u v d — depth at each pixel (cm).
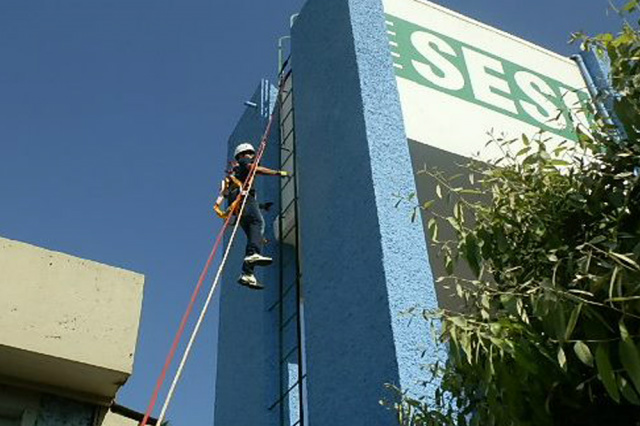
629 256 341
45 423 443
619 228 385
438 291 738
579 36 425
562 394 362
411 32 958
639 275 330
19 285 442
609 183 397
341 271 725
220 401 924
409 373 600
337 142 817
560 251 393
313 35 952
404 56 920
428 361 616
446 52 965
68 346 434
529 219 414
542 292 352
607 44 416
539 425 352
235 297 988
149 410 506
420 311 645
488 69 989
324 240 773
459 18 1030
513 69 1020
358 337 664
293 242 952
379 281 664
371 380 627
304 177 859
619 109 394
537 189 419
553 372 359
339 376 670
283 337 870
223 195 912
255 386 847
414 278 670
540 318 348
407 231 703
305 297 768
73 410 456
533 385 356
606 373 320
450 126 871
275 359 853
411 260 682
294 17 1065
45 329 434
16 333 424
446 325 378
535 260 404
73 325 443
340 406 653
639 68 404
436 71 930
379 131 778
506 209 420
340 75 857
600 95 424
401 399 545
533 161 425
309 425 688
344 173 783
